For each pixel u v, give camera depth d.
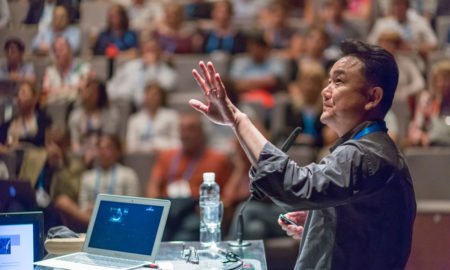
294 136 3.92
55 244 3.99
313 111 8.84
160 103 9.33
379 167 3.25
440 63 8.99
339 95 3.42
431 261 5.50
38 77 7.09
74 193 7.30
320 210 3.42
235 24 11.32
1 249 3.59
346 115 3.42
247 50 10.59
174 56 10.48
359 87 3.40
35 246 3.64
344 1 11.10
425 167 8.04
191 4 11.59
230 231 7.06
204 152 8.09
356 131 3.41
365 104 3.41
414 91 9.61
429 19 10.70
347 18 10.78
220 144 9.04
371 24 10.91
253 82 9.89
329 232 3.38
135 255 3.55
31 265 3.62
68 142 7.85
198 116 8.16
